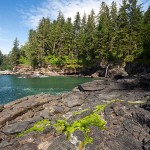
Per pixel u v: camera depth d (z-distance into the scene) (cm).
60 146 1073
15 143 1155
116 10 7962
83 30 9562
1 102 2644
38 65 9106
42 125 1335
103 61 7338
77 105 1717
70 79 6006
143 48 5262
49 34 9738
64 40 9575
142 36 5706
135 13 6412
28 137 1219
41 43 9631
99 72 7331
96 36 7850
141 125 1191
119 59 6531
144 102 1515
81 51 8369
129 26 6362
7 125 1416
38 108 1686
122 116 1315
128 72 5784
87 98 1916
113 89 2303
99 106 1565
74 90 2527
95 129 1195
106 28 7412
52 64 8981
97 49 7362
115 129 1187
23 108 1625
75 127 1227
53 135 1219
